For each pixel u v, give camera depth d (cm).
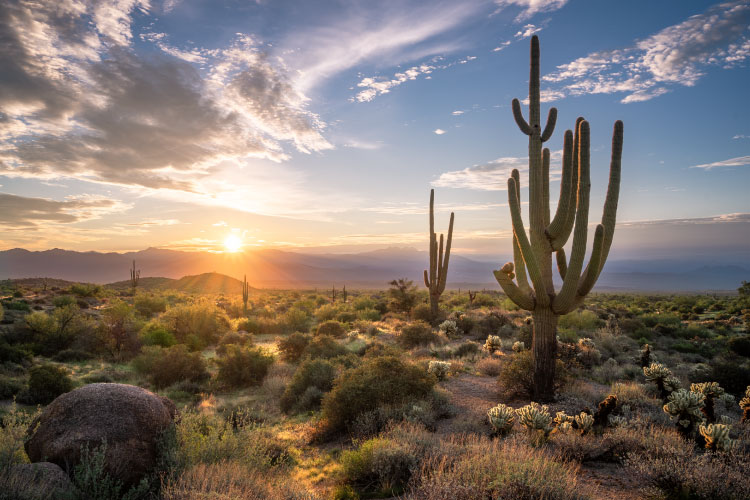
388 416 901
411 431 743
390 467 621
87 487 462
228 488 521
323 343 1858
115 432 529
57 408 554
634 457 589
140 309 3931
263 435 850
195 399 1428
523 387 1109
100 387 584
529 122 1084
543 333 1044
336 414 960
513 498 471
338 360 1534
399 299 3619
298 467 780
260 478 607
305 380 1321
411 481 591
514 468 523
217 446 667
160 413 605
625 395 1026
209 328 2711
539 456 577
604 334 2141
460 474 529
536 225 1074
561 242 1066
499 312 2842
